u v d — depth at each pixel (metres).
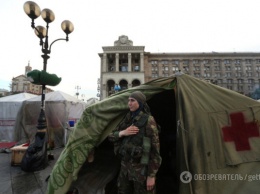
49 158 5.62
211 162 2.55
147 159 1.87
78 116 9.26
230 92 3.03
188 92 2.82
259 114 2.92
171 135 4.00
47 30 5.55
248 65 63.16
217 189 2.48
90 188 2.59
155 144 1.89
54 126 7.93
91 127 2.58
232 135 2.72
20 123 7.95
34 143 4.66
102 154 2.86
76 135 2.54
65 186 2.38
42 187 3.57
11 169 4.62
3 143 7.43
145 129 1.95
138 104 2.05
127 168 1.98
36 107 8.16
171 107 4.02
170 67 62.56
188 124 2.62
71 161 2.46
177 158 2.61
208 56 63.19
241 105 2.93
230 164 2.56
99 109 2.65
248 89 61.72
